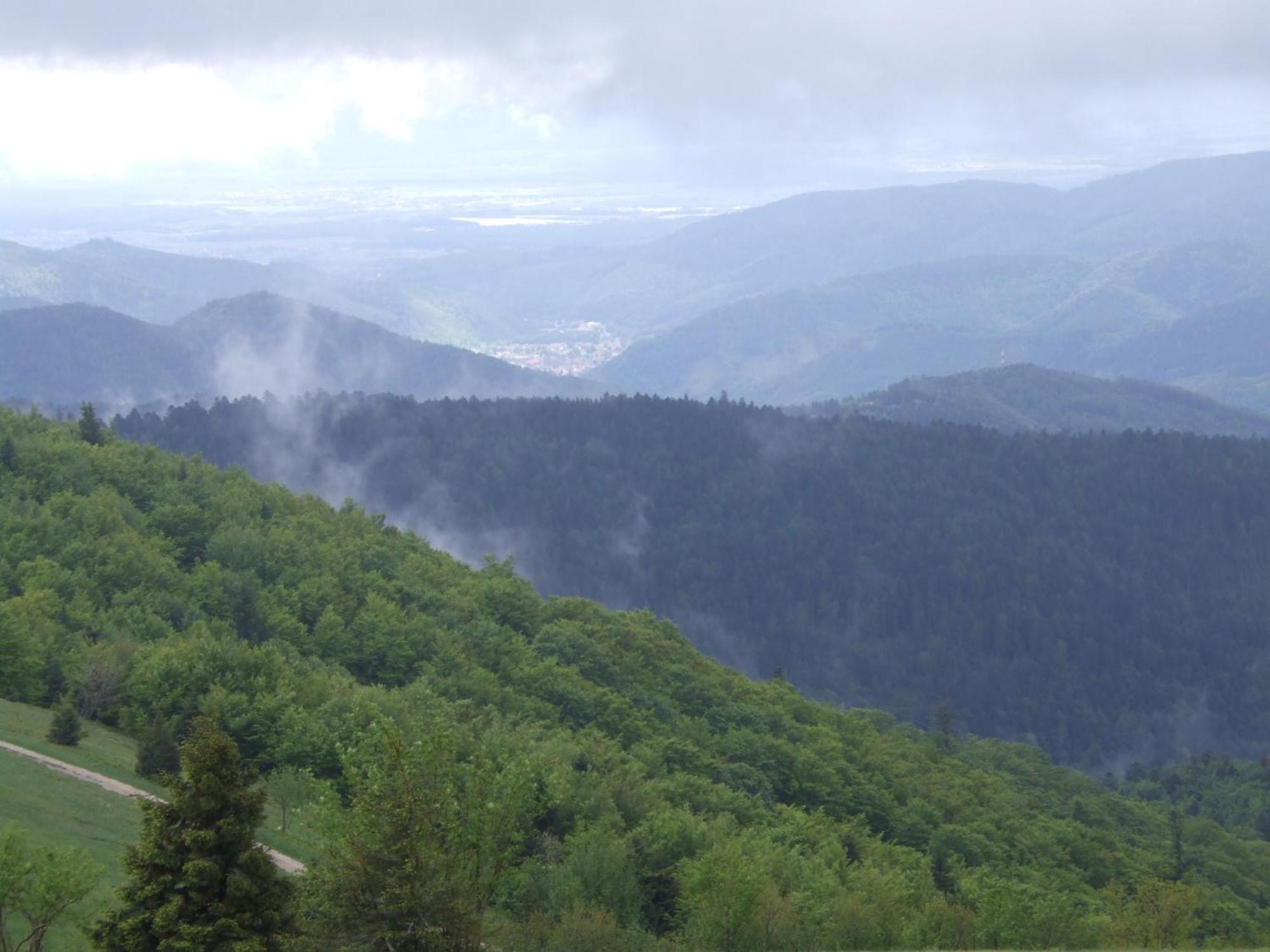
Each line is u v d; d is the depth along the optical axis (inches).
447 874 1432.1
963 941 2407.7
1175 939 2549.2
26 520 4544.8
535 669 4744.1
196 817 1315.2
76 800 2244.1
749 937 2160.4
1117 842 4493.1
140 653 3326.8
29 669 3127.5
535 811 1717.5
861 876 2802.7
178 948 1262.3
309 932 1364.4
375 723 1571.1
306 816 2018.9
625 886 2289.6
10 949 1521.9
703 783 3777.1
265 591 4680.1
